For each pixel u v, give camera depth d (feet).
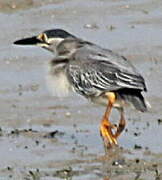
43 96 58.75
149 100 57.00
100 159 46.80
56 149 48.67
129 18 75.46
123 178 43.68
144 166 45.42
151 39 70.03
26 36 72.33
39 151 48.37
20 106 57.06
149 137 50.42
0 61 66.59
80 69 50.14
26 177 44.14
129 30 72.49
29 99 58.34
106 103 50.21
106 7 78.38
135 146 48.73
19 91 60.13
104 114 51.13
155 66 63.67
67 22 75.31
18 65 65.51
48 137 50.88
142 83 48.42
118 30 72.64
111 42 69.92
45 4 79.61
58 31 52.49
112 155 47.42
